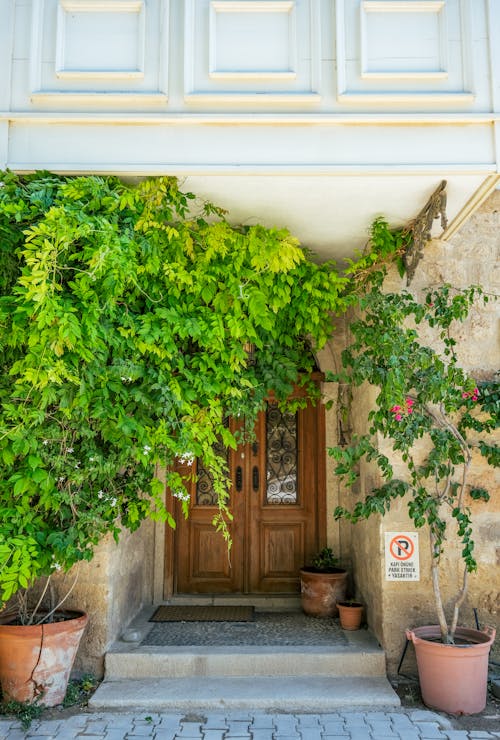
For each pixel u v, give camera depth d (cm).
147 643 446
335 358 573
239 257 396
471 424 422
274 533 583
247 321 404
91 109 362
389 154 359
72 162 358
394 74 363
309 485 586
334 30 370
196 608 546
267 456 591
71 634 380
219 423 407
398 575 426
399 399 377
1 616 404
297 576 577
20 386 334
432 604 424
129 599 496
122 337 360
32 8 371
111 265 330
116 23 372
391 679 415
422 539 430
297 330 463
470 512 430
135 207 364
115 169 357
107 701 378
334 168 356
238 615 521
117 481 398
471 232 463
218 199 394
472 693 369
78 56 369
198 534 582
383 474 405
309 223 432
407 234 435
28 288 316
